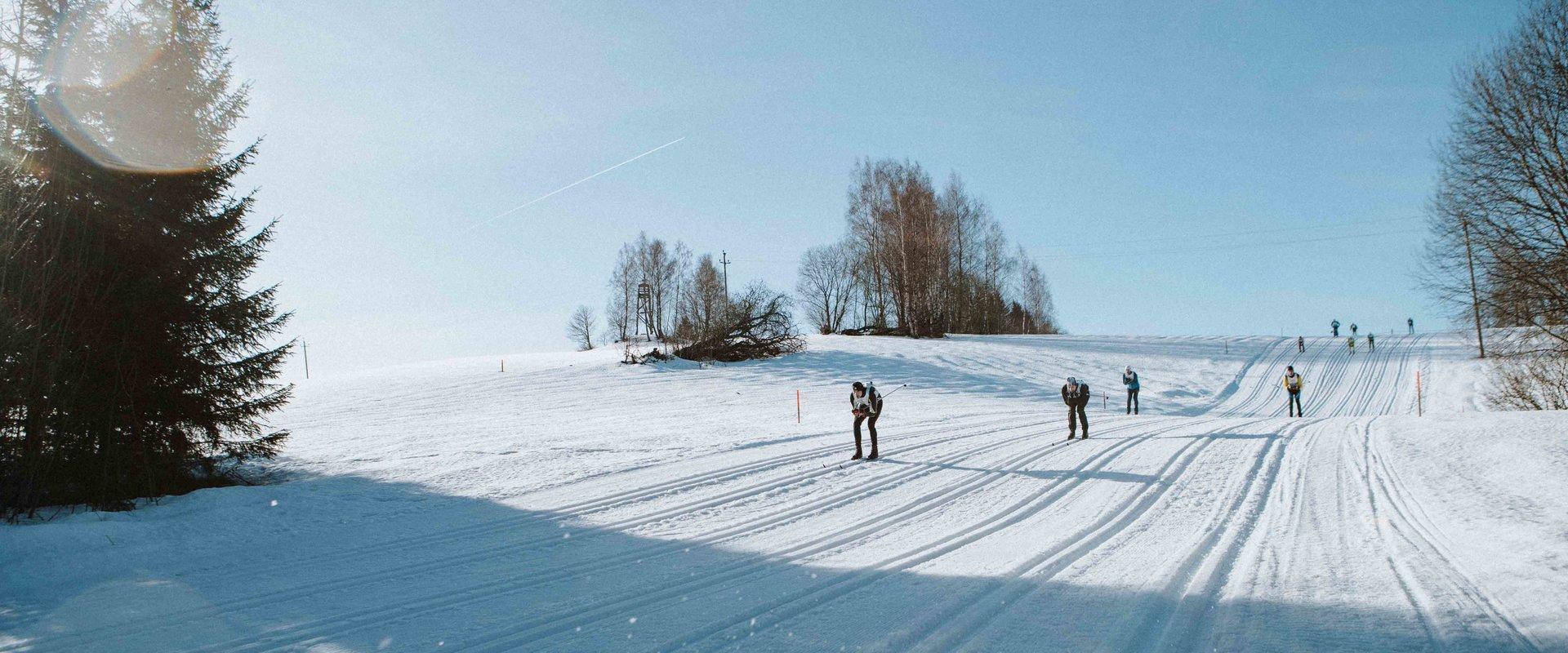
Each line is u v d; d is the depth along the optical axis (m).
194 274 10.91
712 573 6.47
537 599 5.80
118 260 10.31
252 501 9.25
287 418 24.62
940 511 9.05
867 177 52.09
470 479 11.06
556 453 13.58
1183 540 7.42
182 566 6.86
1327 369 41.66
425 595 5.94
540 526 8.32
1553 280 18.02
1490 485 9.16
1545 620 4.62
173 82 11.24
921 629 4.97
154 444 10.48
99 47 10.68
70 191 10.00
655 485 10.59
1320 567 6.23
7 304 8.51
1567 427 11.85
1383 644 4.41
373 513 8.97
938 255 51.97
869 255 55.09
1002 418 21.05
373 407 27.41
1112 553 6.91
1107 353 45.91
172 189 11.09
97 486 9.74
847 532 7.98
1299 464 11.88
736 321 41.47
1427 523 7.73
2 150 9.19
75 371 9.62
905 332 51.97
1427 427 14.39
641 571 6.58
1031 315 80.31
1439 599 5.18
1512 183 18.34
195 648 4.88
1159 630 4.82
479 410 26.75
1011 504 9.36
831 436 16.31
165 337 10.59
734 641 4.82
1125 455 12.98
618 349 51.06
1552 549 6.08
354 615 5.50
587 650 4.71
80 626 5.29
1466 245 19.47
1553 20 17.72
